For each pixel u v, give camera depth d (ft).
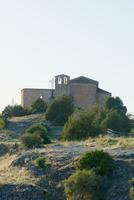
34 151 318.24
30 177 277.23
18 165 302.86
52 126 587.68
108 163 258.16
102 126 485.56
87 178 241.14
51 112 618.03
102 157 260.42
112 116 519.60
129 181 245.24
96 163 259.39
